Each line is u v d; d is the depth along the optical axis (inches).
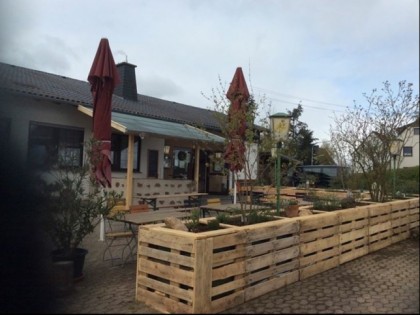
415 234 327.9
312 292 183.0
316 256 213.8
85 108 483.5
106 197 220.8
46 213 192.7
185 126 593.9
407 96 374.9
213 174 721.6
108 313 154.3
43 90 481.4
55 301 162.9
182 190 524.4
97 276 201.8
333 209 277.0
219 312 158.9
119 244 270.2
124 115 539.8
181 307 154.9
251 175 238.7
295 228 199.6
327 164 720.3
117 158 568.1
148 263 169.0
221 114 228.8
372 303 168.1
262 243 181.6
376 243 275.3
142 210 282.5
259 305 166.7
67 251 192.5
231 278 167.8
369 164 375.9
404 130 408.8
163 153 634.8
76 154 257.1
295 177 505.4
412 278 205.9
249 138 222.2
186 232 163.0
